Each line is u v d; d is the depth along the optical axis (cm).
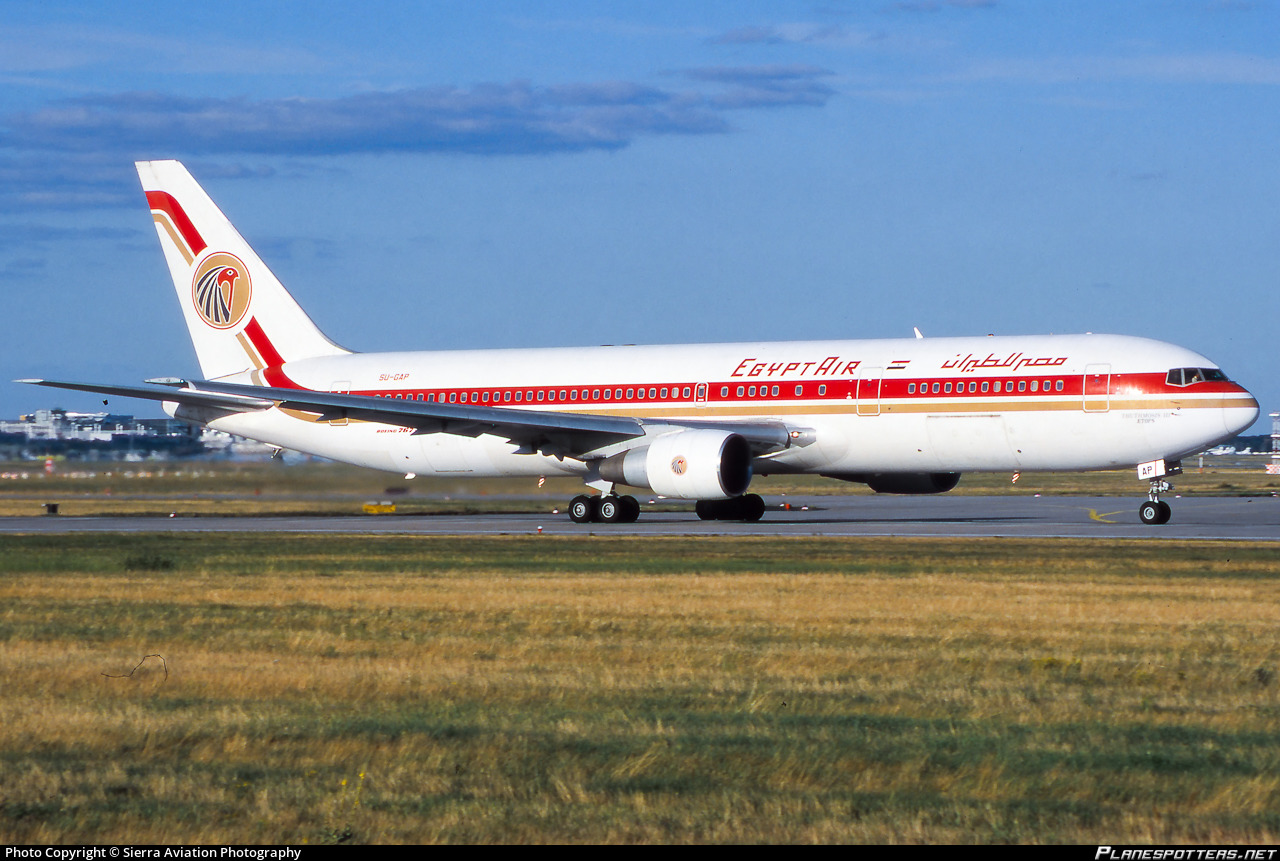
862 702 3372
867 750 2873
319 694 3512
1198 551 7438
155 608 5206
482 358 11731
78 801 2556
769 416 10369
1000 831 2370
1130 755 2823
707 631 4506
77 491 15488
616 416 10912
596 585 5866
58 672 3803
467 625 4688
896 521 10794
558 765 2788
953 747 2903
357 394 11925
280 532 9844
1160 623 4638
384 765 2800
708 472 9581
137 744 2978
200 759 2862
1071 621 4684
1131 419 9406
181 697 3497
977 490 19862
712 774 2717
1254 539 8306
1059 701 3375
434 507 13575
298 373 12231
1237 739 2977
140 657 4056
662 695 3469
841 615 4847
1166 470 9719
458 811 2483
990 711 3256
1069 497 16875
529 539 8744
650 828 2391
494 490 13525
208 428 12781
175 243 12619
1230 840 2328
